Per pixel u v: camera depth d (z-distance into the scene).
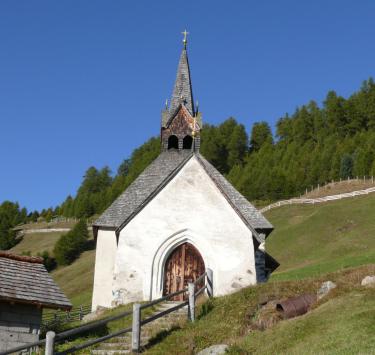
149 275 24.72
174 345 16.03
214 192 25.92
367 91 156.38
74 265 95.19
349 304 16.30
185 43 39.75
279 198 114.88
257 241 25.86
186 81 38.28
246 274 24.92
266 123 165.38
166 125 35.19
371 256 48.22
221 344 15.38
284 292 19.11
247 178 121.31
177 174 26.14
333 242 70.31
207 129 158.12
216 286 24.75
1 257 20.72
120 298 24.47
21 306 19.45
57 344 17.84
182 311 19.64
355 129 148.88
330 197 96.62
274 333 15.55
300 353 13.51
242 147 153.75
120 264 24.88
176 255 25.66
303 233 77.31
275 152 142.62
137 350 15.80
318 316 15.86
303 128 156.00
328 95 160.38
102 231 29.80
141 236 25.27
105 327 19.14
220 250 25.22
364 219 77.38
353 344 13.33
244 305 18.55
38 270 21.11
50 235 123.88
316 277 20.70
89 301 63.69
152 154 146.38
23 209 153.62
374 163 108.50
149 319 16.70
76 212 140.62
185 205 25.75
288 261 66.44
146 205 25.70
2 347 18.69
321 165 117.75
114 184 143.38
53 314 41.03
